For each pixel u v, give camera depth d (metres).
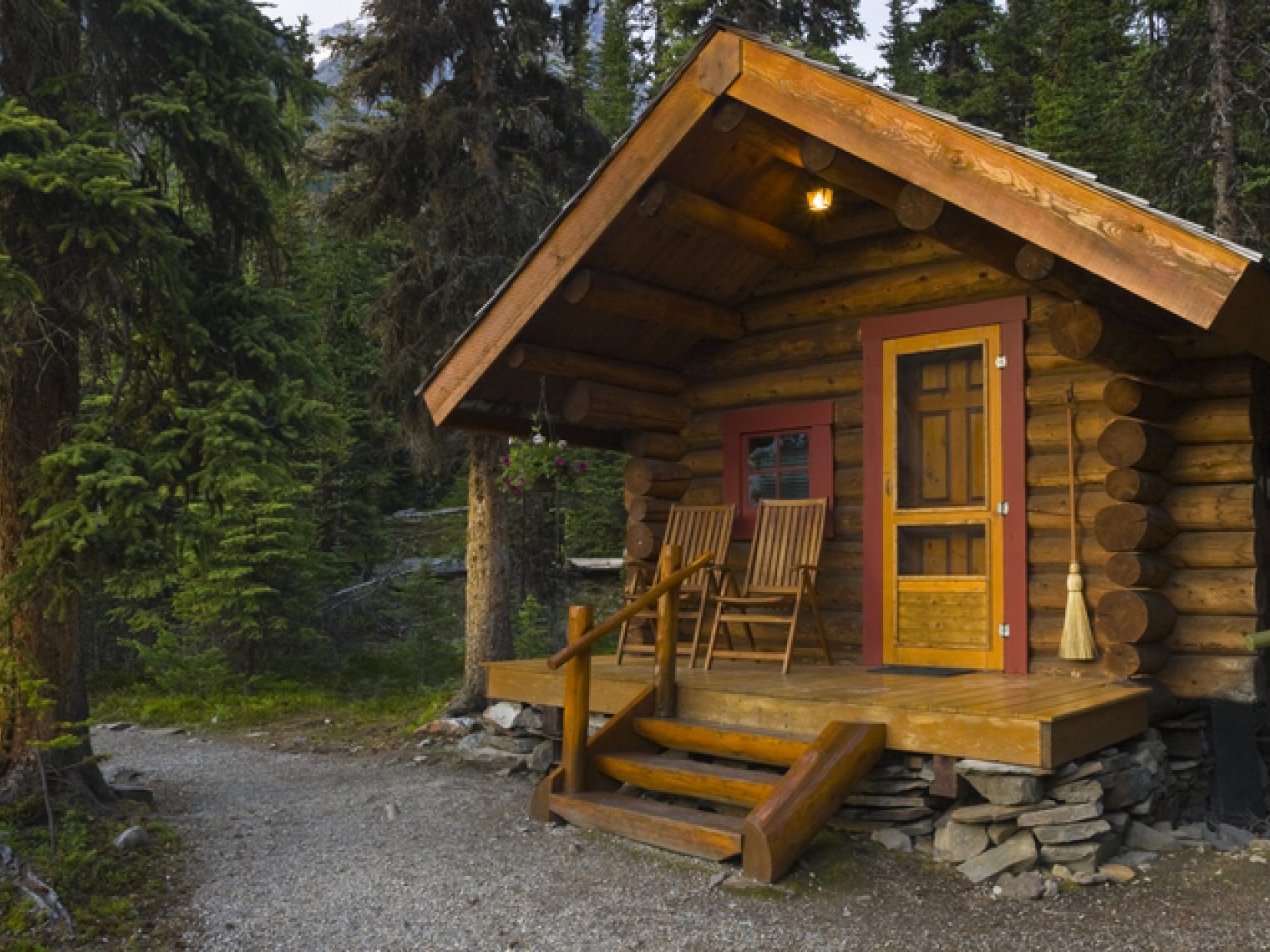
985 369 6.98
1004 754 5.11
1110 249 5.05
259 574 13.18
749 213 7.44
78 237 5.91
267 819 6.62
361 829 6.25
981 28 24.39
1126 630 6.05
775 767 6.13
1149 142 15.25
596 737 6.30
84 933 4.54
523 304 7.34
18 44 6.42
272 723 11.23
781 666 7.46
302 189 11.76
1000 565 6.84
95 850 5.60
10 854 5.16
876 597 7.37
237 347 6.66
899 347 7.38
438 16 10.97
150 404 6.73
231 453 6.10
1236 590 6.11
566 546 17.39
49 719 6.42
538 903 4.83
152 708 11.89
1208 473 6.27
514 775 7.68
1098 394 6.55
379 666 14.77
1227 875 4.94
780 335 8.05
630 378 8.23
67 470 5.86
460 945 4.38
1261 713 6.61
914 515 7.23
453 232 10.82
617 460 18.56
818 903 4.73
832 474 7.77
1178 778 6.25
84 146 5.64
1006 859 5.03
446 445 11.49
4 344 5.91
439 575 18.48
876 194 6.12
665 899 4.81
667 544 6.67
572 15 12.27
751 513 8.16
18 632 6.39
